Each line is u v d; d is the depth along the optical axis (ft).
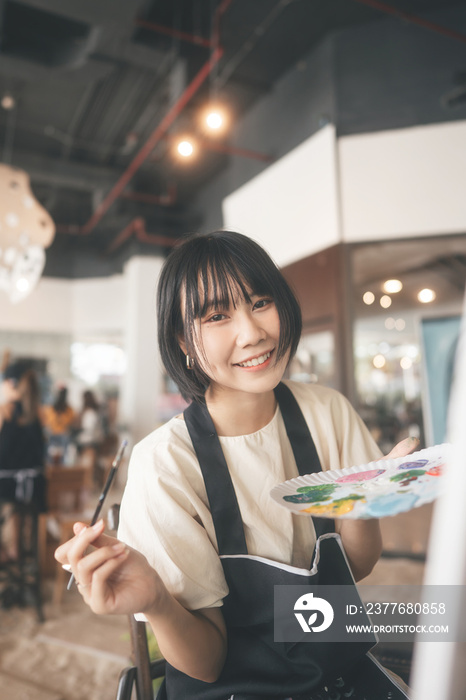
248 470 2.48
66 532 10.45
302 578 2.19
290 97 17.81
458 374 1.10
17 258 6.98
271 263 2.39
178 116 20.65
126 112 20.97
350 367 14.89
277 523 2.42
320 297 15.88
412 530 13.33
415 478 1.49
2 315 32.63
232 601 2.31
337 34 15.92
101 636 8.75
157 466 2.39
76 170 24.53
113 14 13.30
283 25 15.92
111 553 1.75
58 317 33.81
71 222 31.48
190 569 2.22
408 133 14.78
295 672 2.18
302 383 3.01
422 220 14.49
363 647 2.22
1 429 11.30
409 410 27.55
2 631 8.98
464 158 14.23
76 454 25.00
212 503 2.38
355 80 15.52
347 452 2.73
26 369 11.99
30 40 15.93
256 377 2.30
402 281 21.71
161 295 2.53
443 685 1.06
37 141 23.50
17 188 6.73
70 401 33.17
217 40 15.16
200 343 2.31
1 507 10.97
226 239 2.40
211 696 2.20
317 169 16.06
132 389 29.53
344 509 1.54
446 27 14.71
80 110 20.95
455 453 1.07
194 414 2.64
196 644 2.07
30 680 7.21
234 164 21.65
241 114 20.63
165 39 16.60
